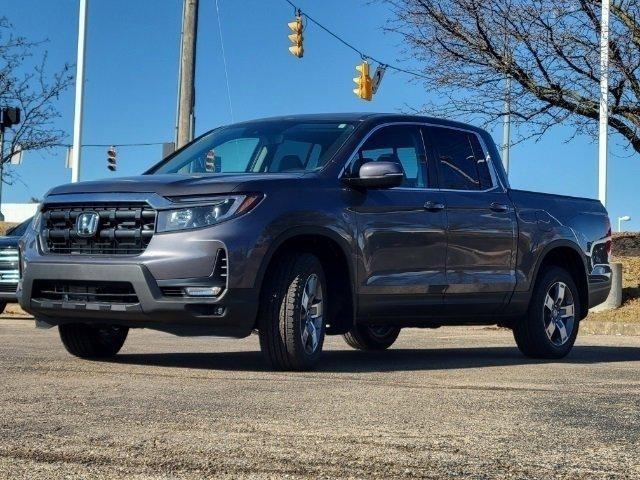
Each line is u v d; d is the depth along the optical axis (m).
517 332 8.57
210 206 6.46
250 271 6.43
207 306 6.40
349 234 6.96
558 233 8.66
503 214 8.14
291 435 3.94
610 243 9.38
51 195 6.91
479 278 7.90
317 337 6.79
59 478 3.14
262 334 6.59
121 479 3.14
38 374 6.06
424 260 7.49
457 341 11.56
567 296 8.78
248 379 5.99
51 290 6.86
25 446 3.64
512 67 18.28
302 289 6.63
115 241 6.59
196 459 3.43
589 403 5.11
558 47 17.88
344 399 5.09
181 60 18.62
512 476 3.27
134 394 5.16
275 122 7.86
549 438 3.99
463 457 3.55
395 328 9.62
